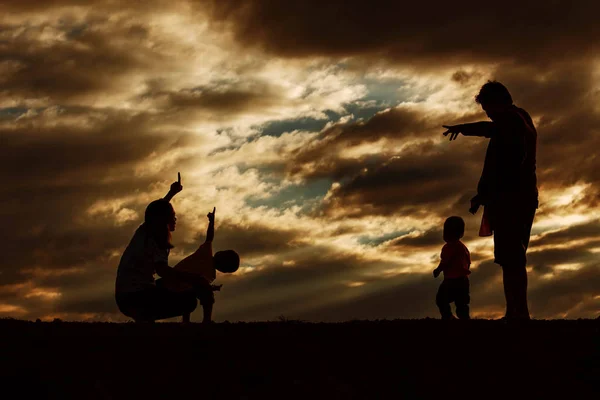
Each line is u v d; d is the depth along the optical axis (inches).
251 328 312.7
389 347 297.0
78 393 265.9
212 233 377.7
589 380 278.4
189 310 352.5
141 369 279.1
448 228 446.0
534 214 352.8
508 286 345.4
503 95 352.5
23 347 288.5
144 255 342.3
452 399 271.7
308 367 284.5
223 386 273.7
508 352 294.4
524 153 343.6
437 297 451.5
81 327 312.8
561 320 327.9
